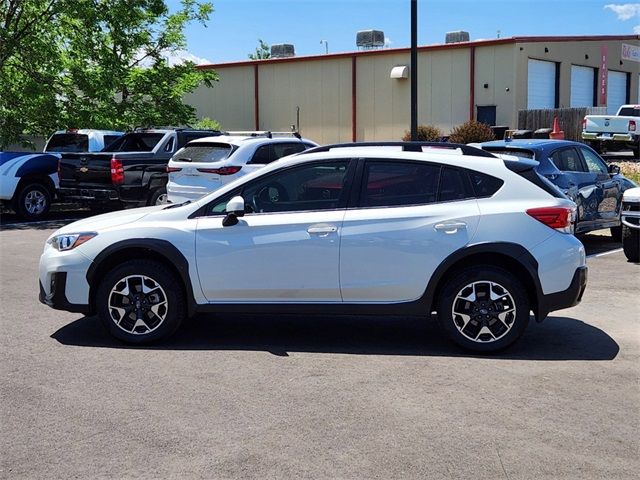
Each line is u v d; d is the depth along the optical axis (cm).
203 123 3180
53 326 704
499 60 3022
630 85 3884
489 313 605
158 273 626
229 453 419
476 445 430
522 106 3023
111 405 492
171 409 485
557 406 491
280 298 624
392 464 405
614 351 621
